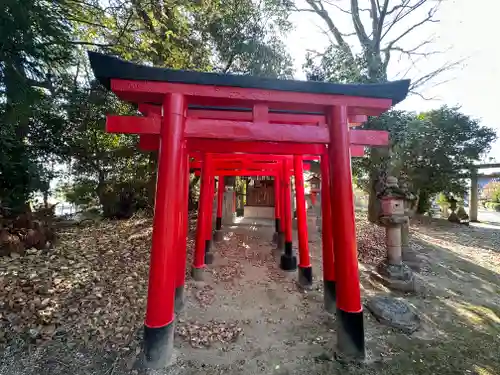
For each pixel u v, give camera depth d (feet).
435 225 36.60
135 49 22.30
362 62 24.29
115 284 13.37
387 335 10.09
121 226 27.17
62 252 16.97
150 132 8.43
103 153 31.09
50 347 8.72
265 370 8.13
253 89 8.55
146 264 16.55
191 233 26.02
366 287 15.07
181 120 8.23
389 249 15.92
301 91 8.75
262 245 24.57
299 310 12.40
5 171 18.48
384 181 16.35
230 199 34.73
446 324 11.19
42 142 24.81
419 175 35.73
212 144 13.41
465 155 36.42
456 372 8.12
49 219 23.40
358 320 8.70
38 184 21.07
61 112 25.48
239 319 11.48
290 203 19.11
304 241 15.64
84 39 22.16
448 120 36.50
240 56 25.16
